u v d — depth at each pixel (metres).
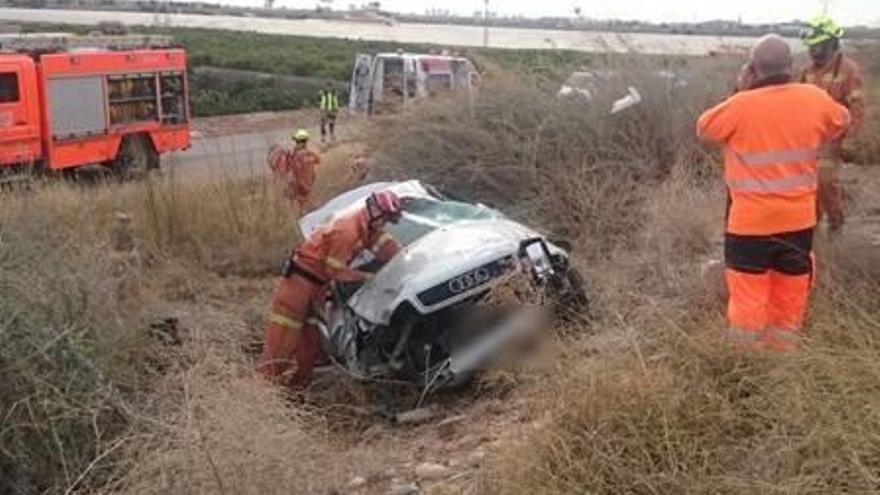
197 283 9.56
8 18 67.25
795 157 5.03
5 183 12.95
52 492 4.61
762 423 4.11
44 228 7.05
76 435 4.87
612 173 10.02
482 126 11.14
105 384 5.25
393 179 11.20
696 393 4.36
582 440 4.29
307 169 12.34
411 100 12.38
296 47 63.38
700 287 6.35
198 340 6.15
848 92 7.43
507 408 5.70
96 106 21.95
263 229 11.00
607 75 11.18
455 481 4.72
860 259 5.84
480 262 6.64
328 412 6.47
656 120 10.45
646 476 3.93
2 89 19.89
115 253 8.69
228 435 4.29
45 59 20.70
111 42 23.11
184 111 24.45
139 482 4.24
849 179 9.72
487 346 6.44
